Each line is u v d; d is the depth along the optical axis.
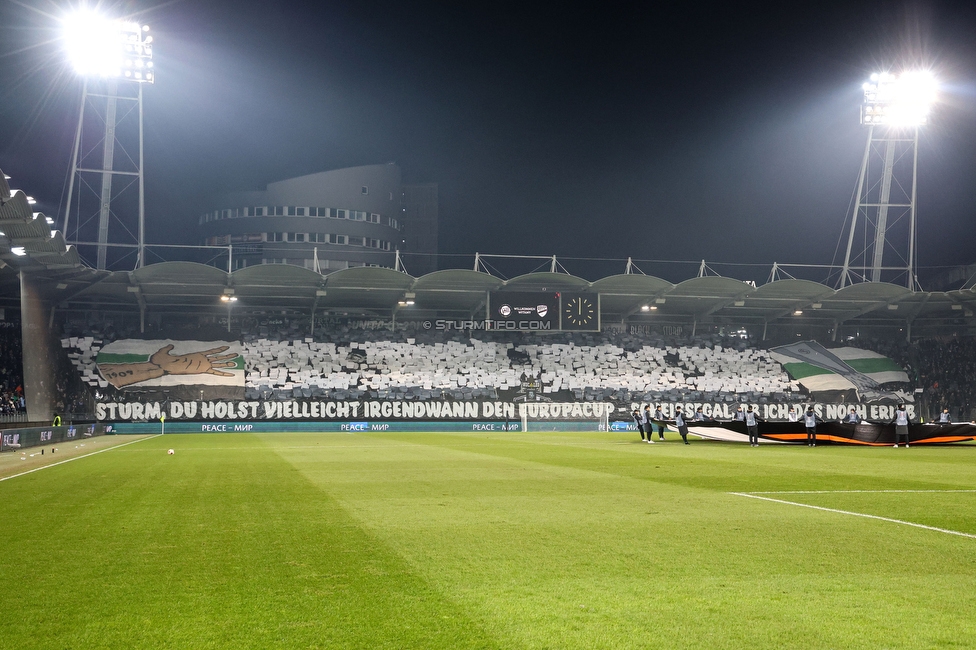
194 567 7.93
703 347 63.50
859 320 66.31
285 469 19.72
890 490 14.58
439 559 8.25
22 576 7.58
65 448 31.48
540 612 6.25
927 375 61.88
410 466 20.58
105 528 10.41
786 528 10.15
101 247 48.00
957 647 5.38
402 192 105.06
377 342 59.97
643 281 53.84
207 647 5.46
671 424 36.62
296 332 59.81
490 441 35.69
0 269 42.69
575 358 60.97
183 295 54.34
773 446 31.97
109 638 5.67
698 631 5.75
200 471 19.23
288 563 8.09
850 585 7.09
